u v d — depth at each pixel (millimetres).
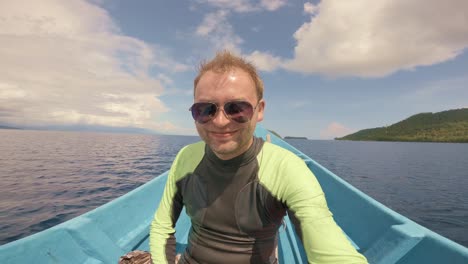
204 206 575
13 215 3215
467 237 3365
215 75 492
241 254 552
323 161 13227
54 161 8734
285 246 1123
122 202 1189
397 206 4875
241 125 489
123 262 800
